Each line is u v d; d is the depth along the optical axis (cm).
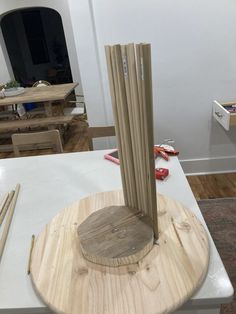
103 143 257
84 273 69
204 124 255
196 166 272
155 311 58
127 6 214
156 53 229
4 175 136
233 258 170
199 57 229
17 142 173
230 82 237
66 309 60
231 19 215
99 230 79
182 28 220
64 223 90
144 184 74
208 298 63
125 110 66
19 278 73
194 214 89
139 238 74
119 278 66
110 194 103
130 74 59
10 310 66
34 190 119
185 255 72
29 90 387
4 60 542
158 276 66
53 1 498
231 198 231
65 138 415
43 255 77
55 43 578
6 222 98
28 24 563
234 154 266
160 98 246
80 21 217
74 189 116
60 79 607
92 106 246
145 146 65
